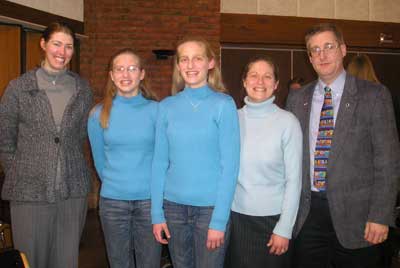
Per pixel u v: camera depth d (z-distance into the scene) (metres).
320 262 1.83
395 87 5.79
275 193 1.74
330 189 1.72
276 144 1.72
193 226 1.74
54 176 1.90
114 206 1.95
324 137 1.76
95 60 5.04
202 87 1.75
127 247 2.00
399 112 2.65
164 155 1.82
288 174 1.71
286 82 5.61
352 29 5.54
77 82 2.03
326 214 1.77
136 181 1.94
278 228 1.69
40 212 1.91
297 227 1.83
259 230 1.75
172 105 1.80
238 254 1.80
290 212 1.69
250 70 1.80
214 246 1.66
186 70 1.73
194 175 1.69
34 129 1.88
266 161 1.72
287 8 5.41
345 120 1.70
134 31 5.08
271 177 1.74
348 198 1.70
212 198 1.69
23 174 1.88
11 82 1.92
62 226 1.99
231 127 1.68
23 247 1.91
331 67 1.72
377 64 5.77
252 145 1.76
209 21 5.16
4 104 1.89
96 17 5.02
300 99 1.90
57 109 1.93
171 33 5.12
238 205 1.79
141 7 5.08
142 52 5.12
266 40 5.37
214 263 1.71
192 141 1.69
